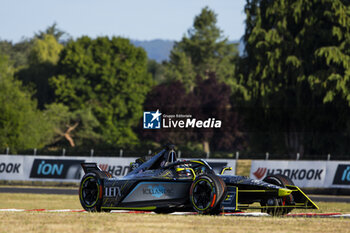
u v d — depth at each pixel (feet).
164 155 134.72
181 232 84.69
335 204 241.35
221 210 119.55
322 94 480.64
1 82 615.98
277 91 499.51
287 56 493.36
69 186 386.93
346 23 472.44
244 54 537.24
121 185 133.49
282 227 94.27
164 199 127.65
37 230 86.12
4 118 551.59
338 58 462.60
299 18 500.33
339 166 337.11
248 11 524.93
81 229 87.51
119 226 92.17
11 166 395.14
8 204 218.18
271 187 120.88
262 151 551.18
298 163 345.51
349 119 473.67
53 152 428.56
